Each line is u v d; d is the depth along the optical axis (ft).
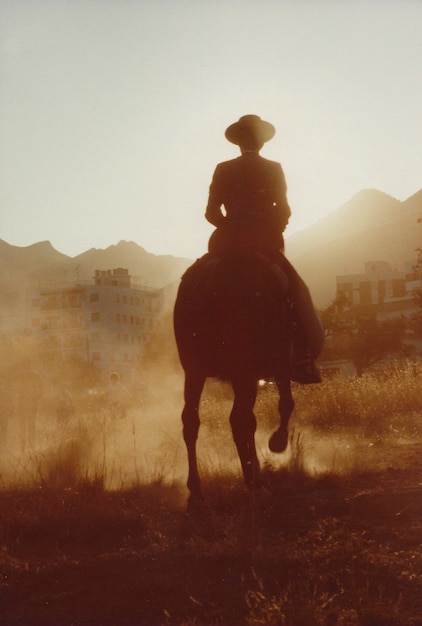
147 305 526.98
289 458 30.83
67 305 493.36
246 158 25.77
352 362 239.09
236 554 17.85
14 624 14.53
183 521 22.08
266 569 16.75
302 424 46.83
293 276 25.35
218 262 24.61
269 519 21.36
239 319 23.88
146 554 18.51
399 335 235.20
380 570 16.16
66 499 24.81
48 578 17.10
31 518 22.09
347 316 238.27
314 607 14.15
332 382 61.21
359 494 23.68
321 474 27.96
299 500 24.00
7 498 25.53
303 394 55.26
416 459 31.65
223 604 14.94
